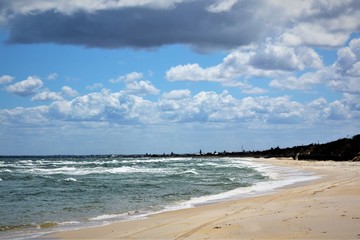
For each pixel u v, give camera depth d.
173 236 14.42
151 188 37.31
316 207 19.02
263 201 23.81
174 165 105.81
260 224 15.37
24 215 22.00
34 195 32.72
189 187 37.81
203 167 89.69
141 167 91.38
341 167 71.81
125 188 37.53
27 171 71.94
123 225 17.91
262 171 67.38
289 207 19.86
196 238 13.79
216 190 34.56
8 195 32.81
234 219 17.17
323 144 136.00
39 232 16.95
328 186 31.44
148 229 16.39
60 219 20.53
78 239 15.16
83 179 50.44
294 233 13.41
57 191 35.72
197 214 20.09
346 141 124.38
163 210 23.02
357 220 15.02
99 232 16.39
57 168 85.69
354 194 24.39
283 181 43.47
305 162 106.62
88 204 26.47
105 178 52.06
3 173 65.31
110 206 25.27
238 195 29.95
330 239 12.30
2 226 18.45
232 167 87.88
